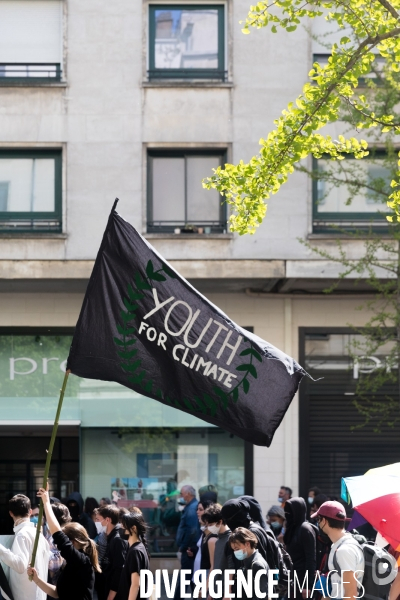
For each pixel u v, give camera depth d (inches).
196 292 298.2
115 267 301.9
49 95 746.8
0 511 778.2
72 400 756.6
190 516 595.2
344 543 324.5
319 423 759.1
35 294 763.4
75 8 750.5
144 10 753.0
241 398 295.9
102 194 739.4
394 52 451.8
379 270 724.7
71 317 762.8
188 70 756.6
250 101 750.5
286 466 753.6
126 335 299.9
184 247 733.9
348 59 450.0
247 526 373.4
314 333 765.3
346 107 619.2
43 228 745.6
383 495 322.7
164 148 749.9
